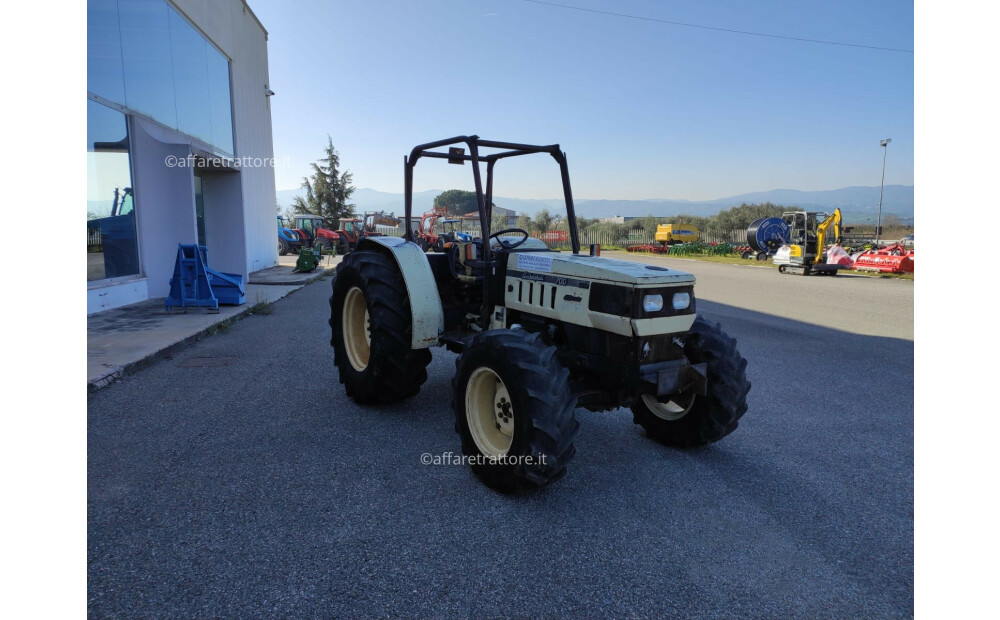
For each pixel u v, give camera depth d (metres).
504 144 3.71
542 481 2.67
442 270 4.45
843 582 2.24
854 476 3.22
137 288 8.33
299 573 2.16
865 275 17.33
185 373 4.94
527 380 2.66
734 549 2.45
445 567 2.23
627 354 2.92
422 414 4.02
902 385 5.13
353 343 4.27
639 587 2.16
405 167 4.23
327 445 3.41
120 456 3.17
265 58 16.16
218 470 3.02
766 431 3.94
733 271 19.20
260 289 11.16
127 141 8.18
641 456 3.45
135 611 1.92
